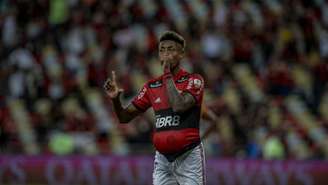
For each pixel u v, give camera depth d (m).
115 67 64.69
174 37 21.05
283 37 71.12
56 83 64.69
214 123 24.62
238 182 51.28
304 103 62.94
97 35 71.75
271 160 51.06
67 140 57.44
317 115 62.00
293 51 69.75
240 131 55.59
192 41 69.31
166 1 76.62
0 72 67.06
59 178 53.41
